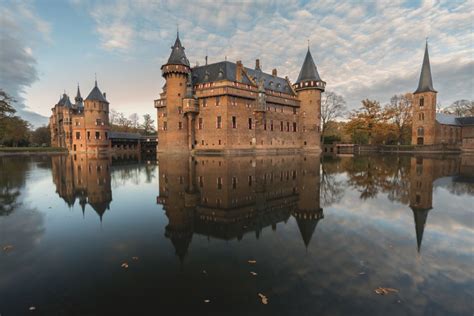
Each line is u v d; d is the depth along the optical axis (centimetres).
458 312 422
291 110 6238
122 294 480
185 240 728
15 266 585
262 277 531
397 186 1548
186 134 5259
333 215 953
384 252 639
